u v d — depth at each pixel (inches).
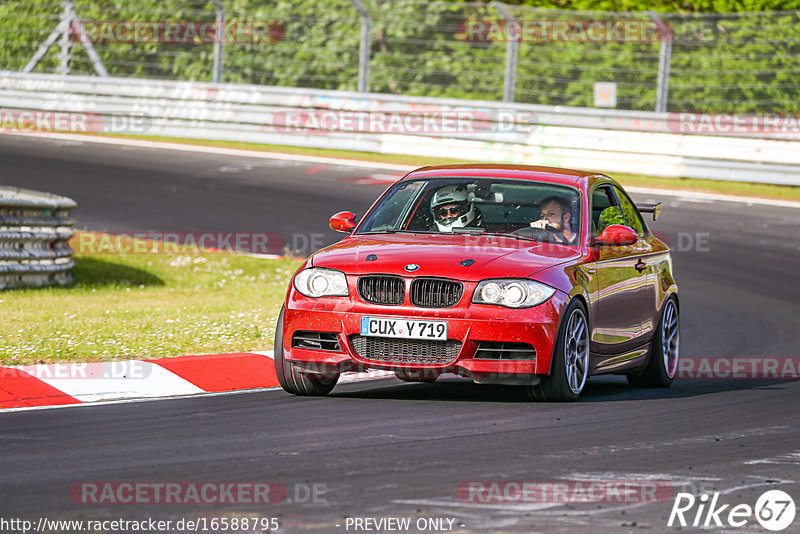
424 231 939.3
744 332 1348.4
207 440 701.3
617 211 1025.5
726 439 744.3
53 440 695.1
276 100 2947.8
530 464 646.5
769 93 2819.9
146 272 1659.7
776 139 2559.1
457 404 852.6
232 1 3191.4
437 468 629.3
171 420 771.4
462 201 954.7
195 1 3250.5
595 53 2908.5
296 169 2596.0
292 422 767.1
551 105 2928.2
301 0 3161.9
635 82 2891.2
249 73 3184.1
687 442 728.3
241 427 746.8
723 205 2303.2
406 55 3068.4
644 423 794.2
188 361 970.1
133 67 3280.0
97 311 1273.4
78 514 525.7
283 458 649.6
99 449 669.9
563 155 2674.7
